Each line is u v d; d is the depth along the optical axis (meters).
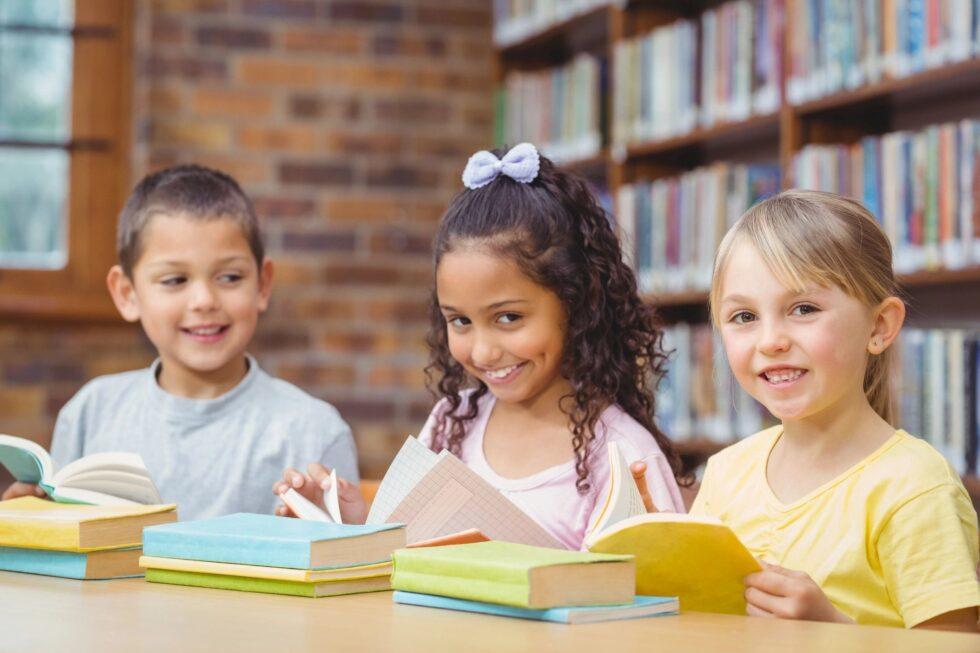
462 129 4.36
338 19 4.26
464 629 1.04
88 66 4.19
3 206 4.12
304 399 2.31
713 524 1.10
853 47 2.96
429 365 1.98
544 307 1.71
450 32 4.36
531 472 1.81
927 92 2.88
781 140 3.22
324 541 1.23
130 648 0.98
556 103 3.99
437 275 1.75
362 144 4.27
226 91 4.15
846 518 1.48
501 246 1.68
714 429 3.33
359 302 4.25
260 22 4.19
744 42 3.29
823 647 0.96
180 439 2.24
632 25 3.75
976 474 2.69
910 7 2.82
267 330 4.17
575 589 1.09
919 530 1.42
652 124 3.61
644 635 1.01
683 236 3.44
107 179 4.20
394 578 1.19
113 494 1.56
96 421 2.32
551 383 1.83
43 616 1.12
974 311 3.00
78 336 4.05
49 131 4.16
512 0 4.24
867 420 1.53
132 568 1.39
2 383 3.98
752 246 1.51
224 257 2.23
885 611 1.44
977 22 2.67
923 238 2.78
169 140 4.10
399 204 4.29
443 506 1.41
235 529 1.31
